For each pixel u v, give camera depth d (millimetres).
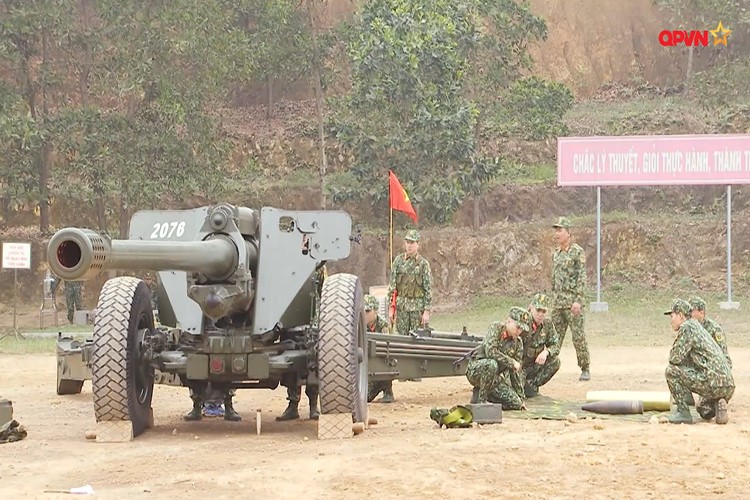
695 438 8617
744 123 34156
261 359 8969
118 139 27016
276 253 9289
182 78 27297
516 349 10633
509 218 32250
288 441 8789
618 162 25188
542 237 29812
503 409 10602
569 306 13648
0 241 29812
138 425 9250
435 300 29094
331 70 31344
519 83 29984
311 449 8234
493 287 29297
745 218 30281
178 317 9156
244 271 8516
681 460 7668
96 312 9016
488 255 29609
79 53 29359
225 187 31719
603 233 29859
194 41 26469
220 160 28438
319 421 8781
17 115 26906
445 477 7074
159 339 9289
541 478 7043
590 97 38438
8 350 19281
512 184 32844
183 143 27281
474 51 29875
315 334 9141
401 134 27578
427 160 28109
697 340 9625
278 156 34281
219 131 33062
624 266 29547
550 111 29953
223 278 8555
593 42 38969
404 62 27125
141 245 7875
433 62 27594
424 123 27172
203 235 8672
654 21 39156
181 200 29141
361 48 27375
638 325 22484
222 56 27422
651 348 18500
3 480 7258
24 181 28359
